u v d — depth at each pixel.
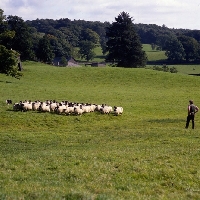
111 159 19.36
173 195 13.84
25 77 82.56
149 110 50.81
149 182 15.61
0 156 21.05
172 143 25.45
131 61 129.88
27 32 141.88
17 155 21.19
